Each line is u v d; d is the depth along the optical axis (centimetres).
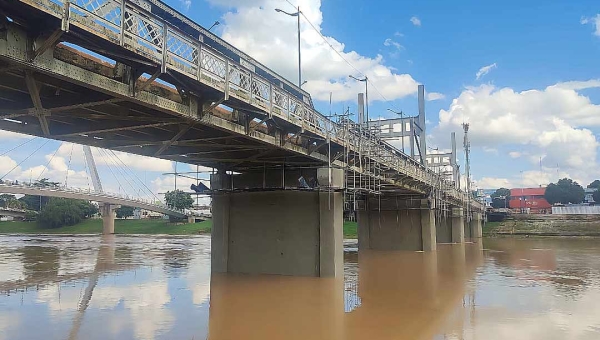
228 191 2481
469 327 1431
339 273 2347
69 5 873
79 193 9612
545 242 6134
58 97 1230
